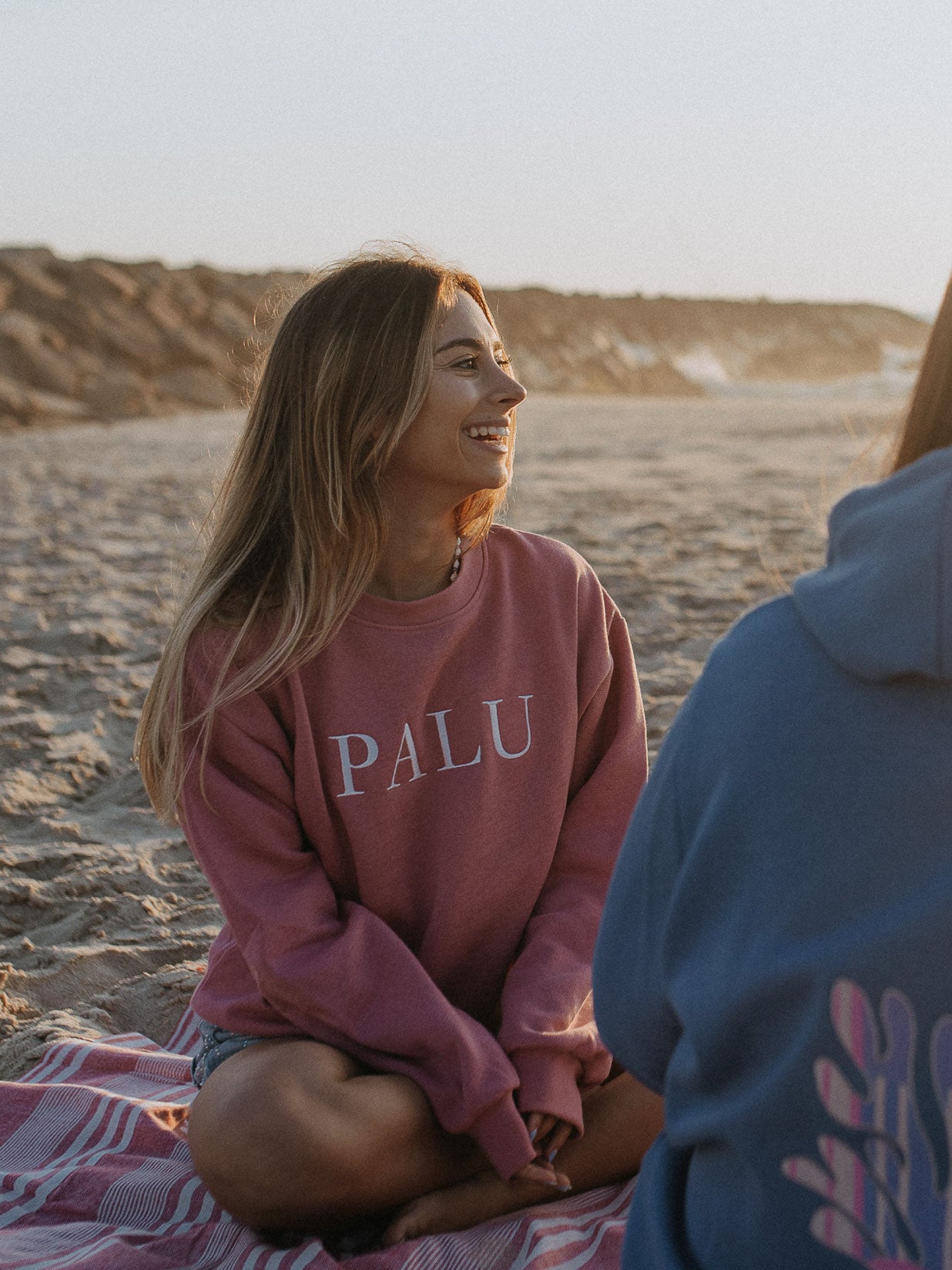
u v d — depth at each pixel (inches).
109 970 108.8
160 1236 70.0
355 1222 69.1
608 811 79.5
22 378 1160.8
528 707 77.5
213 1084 67.2
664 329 3006.9
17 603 248.1
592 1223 69.5
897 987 37.5
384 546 76.7
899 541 37.1
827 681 40.2
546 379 2255.2
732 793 41.3
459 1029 68.1
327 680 74.6
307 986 69.7
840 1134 38.7
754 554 286.8
